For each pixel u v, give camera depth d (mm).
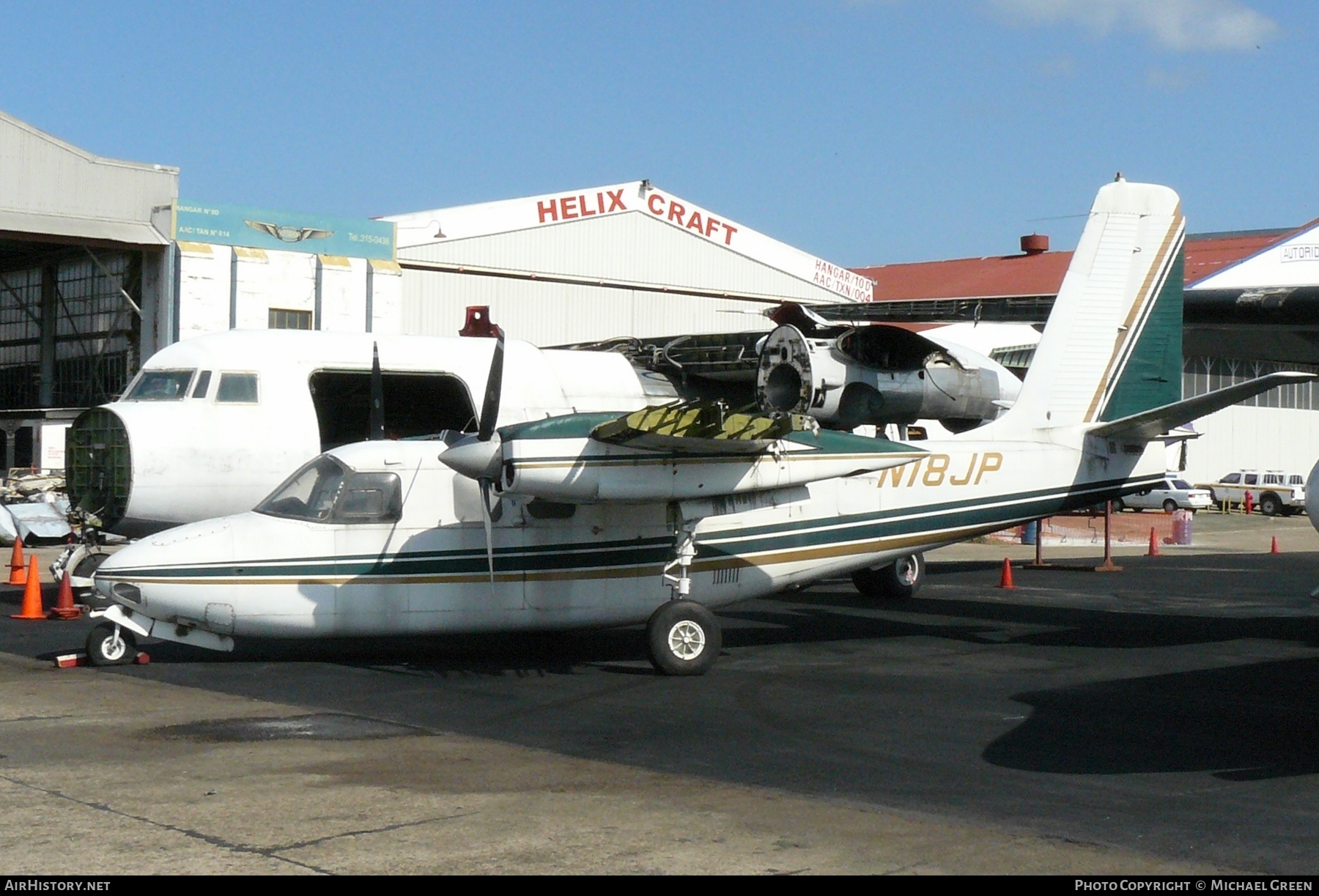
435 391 16188
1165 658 12945
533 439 11133
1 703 10109
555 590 12266
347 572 11898
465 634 12266
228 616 11695
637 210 40500
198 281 30812
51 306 38219
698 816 6852
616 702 10477
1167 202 14836
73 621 15328
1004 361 24562
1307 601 18172
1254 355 14961
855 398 16156
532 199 37906
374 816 6770
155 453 14484
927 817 6891
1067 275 14539
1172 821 6871
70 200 30016
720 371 17938
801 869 5926
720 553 12672
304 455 15164
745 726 9508
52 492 30906
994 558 27094
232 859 5988
